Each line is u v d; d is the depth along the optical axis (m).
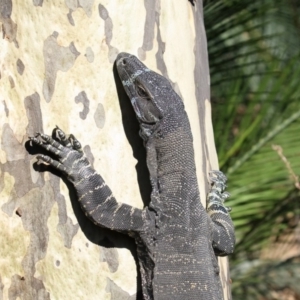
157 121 11.05
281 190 15.34
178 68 11.85
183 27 12.16
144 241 10.79
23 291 10.60
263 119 15.98
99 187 10.70
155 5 11.47
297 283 17.67
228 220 12.11
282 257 18.98
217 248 11.70
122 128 11.02
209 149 12.82
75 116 10.77
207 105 13.00
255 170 15.35
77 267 10.70
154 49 11.44
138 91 11.02
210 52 16.59
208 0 16.48
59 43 10.73
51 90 10.70
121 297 10.84
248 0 16.47
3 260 10.58
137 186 11.05
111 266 10.82
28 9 10.70
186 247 10.81
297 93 15.91
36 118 10.66
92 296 10.72
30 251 10.60
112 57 11.01
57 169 10.66
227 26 16.50
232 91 16.25
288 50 19.47
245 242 16.06
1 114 10.56
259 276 17.22
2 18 10.63
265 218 15.78
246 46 17.66
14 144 10.59
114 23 11.02
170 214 10.88
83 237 10.74
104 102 10.91
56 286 10.62
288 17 19.48
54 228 10.66
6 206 10.58
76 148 10.68
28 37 10.70
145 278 10.86
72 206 10.73
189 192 11.05
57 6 10.72
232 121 15.88
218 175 12.63
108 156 10.91
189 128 11.30
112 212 10.73
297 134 15.54
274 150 15.38
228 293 12.92
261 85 15.97
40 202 10.62
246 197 15.31
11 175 10.59
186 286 10.68
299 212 15.84
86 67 10.83
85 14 10.82
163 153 11.06
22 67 10.66
